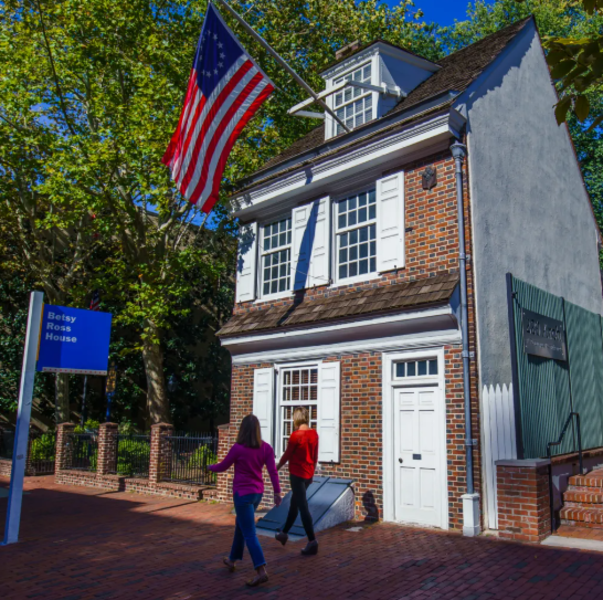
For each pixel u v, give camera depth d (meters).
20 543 8.23
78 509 11.46
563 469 9.01
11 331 21.78
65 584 6.09
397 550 7.23
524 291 9.32
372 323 9.59
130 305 16.70
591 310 13.47
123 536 8.62
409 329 9.25
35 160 16.53
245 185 13.09
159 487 13.19
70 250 22.75
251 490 6.08
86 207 16.56
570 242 12.80
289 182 11.96
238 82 10.03
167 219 19.64
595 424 11.37
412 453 9.08
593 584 5.56
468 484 8.17
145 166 16.31
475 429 8.34
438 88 10.73
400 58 12.45
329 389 10.32
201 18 17.53
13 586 6.04
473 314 8.77
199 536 8.54
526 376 8.79
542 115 12.26
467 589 5.57
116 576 6.35
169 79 16.70
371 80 12.10
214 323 25.16
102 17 16.11
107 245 22.91
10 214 19.62
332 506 8.93
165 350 23.56
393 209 10.11
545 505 7.69
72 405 22.67
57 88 16.45
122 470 14.86
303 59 21.00
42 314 8.96
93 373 9.41
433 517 8.66
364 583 5.88
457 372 8.62
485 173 9.73
